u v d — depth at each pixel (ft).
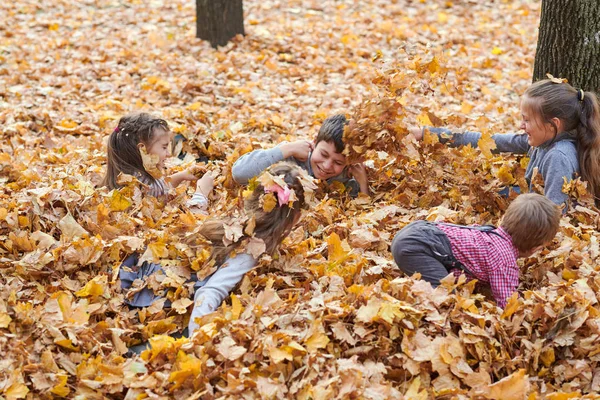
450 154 14.25
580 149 12.75
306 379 8.87
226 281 10.59
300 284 11.12
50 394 8.91
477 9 34.60
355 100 21.48
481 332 9.66
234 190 14.02
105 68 24.16
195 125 17.84
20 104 20.49
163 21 31.14
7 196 13.44
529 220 10.38
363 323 9.70
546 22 14.94
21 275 10.96
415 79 13.37
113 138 13.39
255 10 32.89
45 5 32.17
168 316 10.78
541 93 12.61
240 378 8.84
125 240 11.55
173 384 8.96
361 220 12.86
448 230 10.85
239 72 23.84
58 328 9.65
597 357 9.62
